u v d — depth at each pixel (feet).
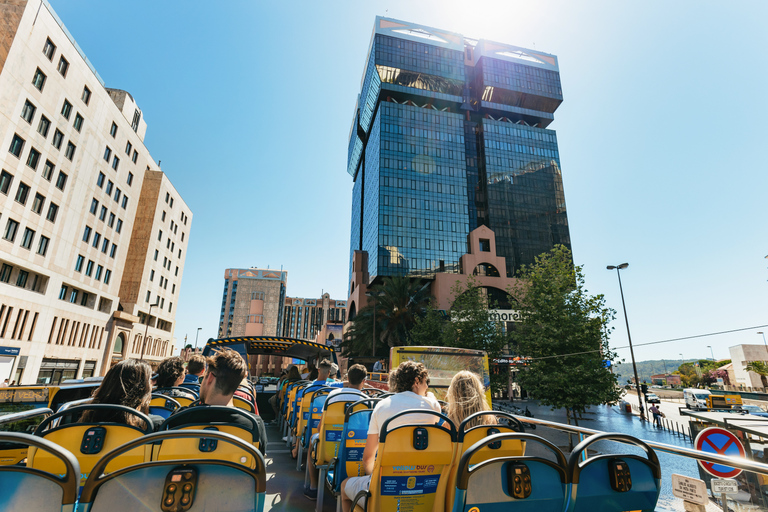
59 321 107.96
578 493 7.83
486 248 228.22
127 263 166.30
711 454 8.38
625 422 85.87
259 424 9.00
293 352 53.98
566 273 58.34
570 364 53.52
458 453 9.22
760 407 111.65
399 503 8.64
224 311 537.24
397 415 9.00
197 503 5.72
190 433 5.79
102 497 5.41
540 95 293.64
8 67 86.79
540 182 261.24
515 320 62.95
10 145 88.74
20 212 92.48
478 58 294.66
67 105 108.47
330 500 15.89
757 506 14.85
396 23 283.79
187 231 220.43
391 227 222.28
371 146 266.16
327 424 15.07
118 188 139.03
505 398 140.15
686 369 364.58
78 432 7.72
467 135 270.46
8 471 5.17
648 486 8.49
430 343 116.16
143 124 168.25
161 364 15.76
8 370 88.58
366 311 140.05
